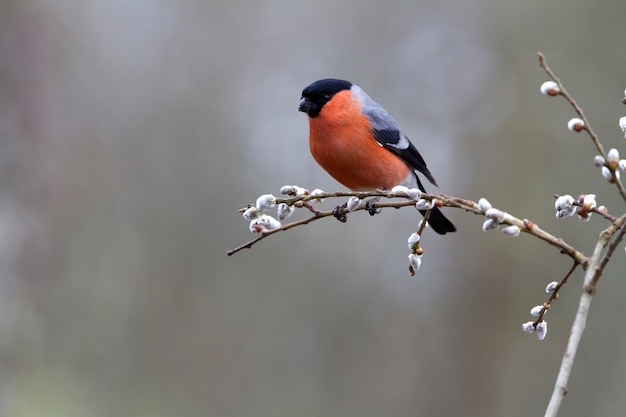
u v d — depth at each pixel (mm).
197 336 13820
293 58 15727
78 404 12273
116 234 14188
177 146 15078
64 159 13055
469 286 14203
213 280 14289
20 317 11352
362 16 15750
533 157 14242
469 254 14391
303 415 13328
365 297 14445
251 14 15898
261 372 13656
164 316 13844
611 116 13586
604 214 4176
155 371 13375
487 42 15133
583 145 13734
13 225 11680
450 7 15484
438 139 15195
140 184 14688
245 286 14289
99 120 14656
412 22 15617
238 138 15273
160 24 15758
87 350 13070
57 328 12352
